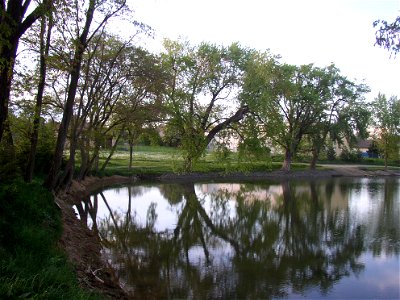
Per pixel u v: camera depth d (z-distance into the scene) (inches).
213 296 411.5
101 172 1530.5
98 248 548.1
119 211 944.9
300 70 2098.9
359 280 470.0
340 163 2827.3
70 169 886.4
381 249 616.7
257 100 1429.6
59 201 730.2
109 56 935.0
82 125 867.4
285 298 410.3
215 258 560.4
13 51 378.6
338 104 2166.6
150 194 1282.0
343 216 919.7
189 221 856.3
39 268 299.9
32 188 559.8
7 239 331.6
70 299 263.3
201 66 1444.4
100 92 960.9
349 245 643.5
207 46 1440.7
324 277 482.3
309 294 424.8
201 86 1435.8
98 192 1256.8
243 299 406.6
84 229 631.2
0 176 508.7
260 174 2052.2
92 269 427.8
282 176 2081.7
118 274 456.1
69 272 330.0
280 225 816.3
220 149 1536.7
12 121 648.4
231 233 739.4
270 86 1565.0
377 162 2930.6
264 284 451.5
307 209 1027.3
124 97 1104.8
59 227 482.6
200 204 1101.1
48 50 633.0
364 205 1094.4
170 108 1293.1
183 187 1505.9
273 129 1512.1
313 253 593.9
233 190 1453.0
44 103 764.0
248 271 500.4
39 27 621.9
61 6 443.5
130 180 1668.3
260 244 650.8
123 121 1124.5
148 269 490.0
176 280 454.9
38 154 1003.3
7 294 234.4
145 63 1018.7
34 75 636.7
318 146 2206.0
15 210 415.8
